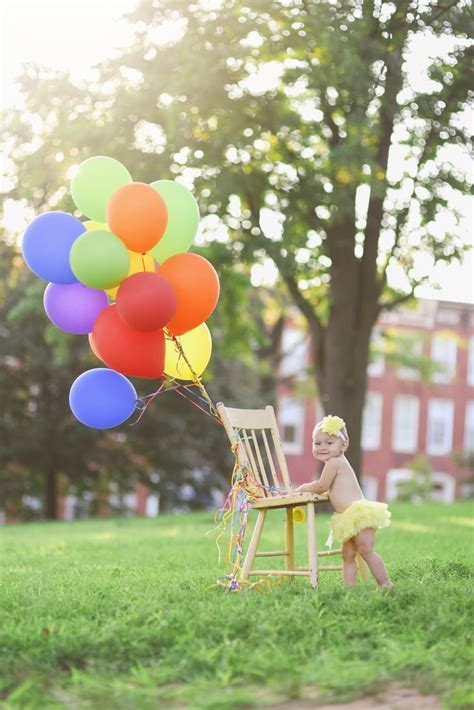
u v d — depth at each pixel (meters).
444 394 41.53
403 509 19.55
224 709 3.92
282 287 20.45
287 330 38.69
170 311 6.43
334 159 14.55
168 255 6.80
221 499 32.16
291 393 37.72
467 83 14.63
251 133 15.87
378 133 14.77
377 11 14.18
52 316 6.85
